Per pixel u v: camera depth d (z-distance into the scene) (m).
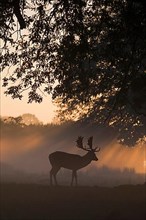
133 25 43.31
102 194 42.34
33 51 48.56
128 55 48.34
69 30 44.84
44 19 44.94
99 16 45.88
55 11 43.91
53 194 42.28
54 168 51.62
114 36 45.12
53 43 47.56
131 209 36.22
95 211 35.41
